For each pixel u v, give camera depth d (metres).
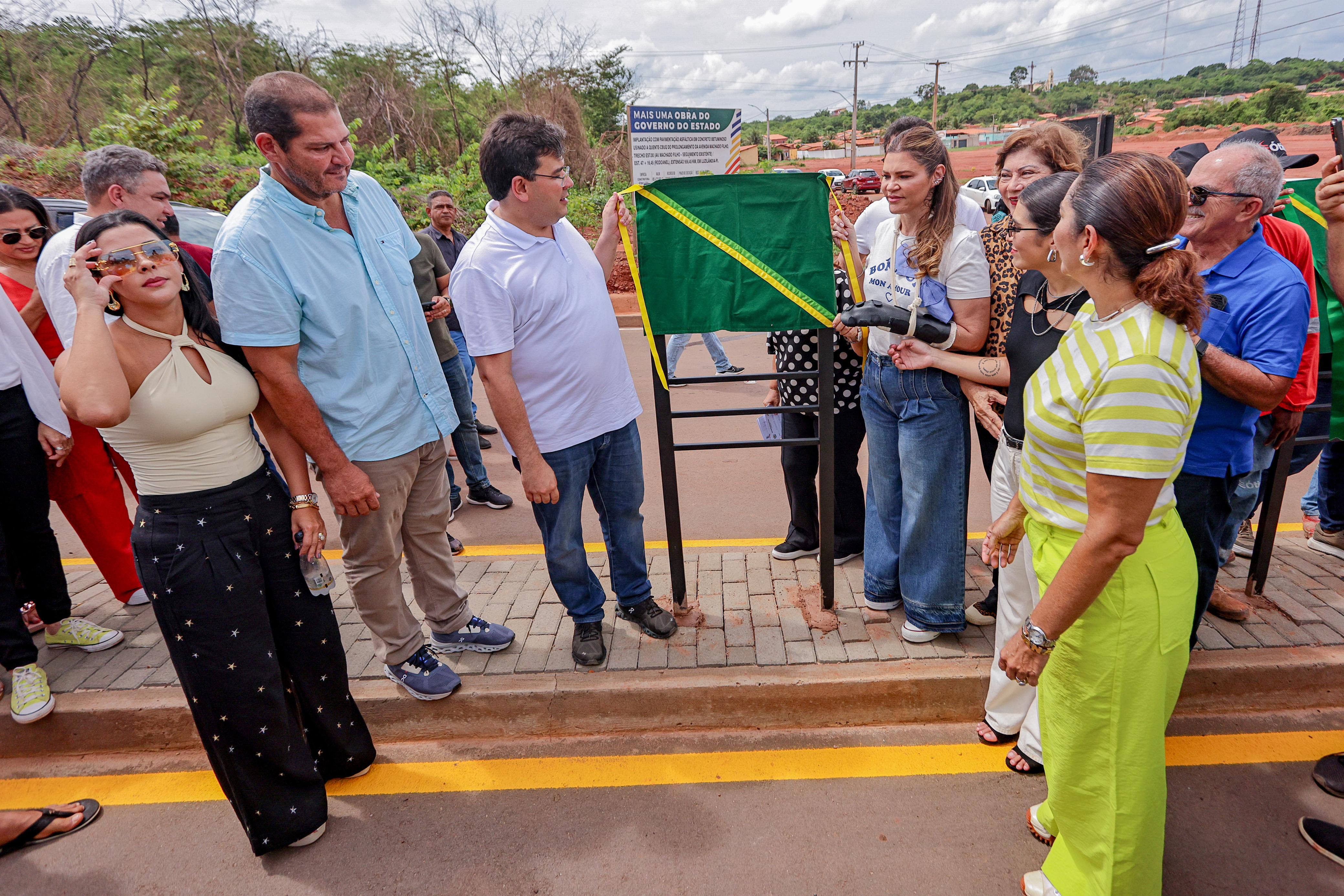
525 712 2.74
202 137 14.20
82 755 2.78
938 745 2.61
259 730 2.13
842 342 3.21
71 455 3.10
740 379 2.81
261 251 2.14
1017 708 2.52
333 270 2.30
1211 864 2.10
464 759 2.66
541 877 2.16
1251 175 2.06
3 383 2.78
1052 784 1.88
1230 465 2.30
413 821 2.39
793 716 2.72
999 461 2.49
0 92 16.78
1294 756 2.48
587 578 2.86
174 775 2.67
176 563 2.01
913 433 2.65
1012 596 2.43
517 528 4.44
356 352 2.37
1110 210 1.49
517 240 2.50
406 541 2.76
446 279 4.63
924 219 2.53
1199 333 1.58
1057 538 1.77
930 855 2.17
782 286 2.67
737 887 2.10
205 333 2.08
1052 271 2.12
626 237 2.72
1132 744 1.73
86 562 4.09
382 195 2.60
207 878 2.23
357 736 2.52
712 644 2.91
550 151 2.38
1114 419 1.51
